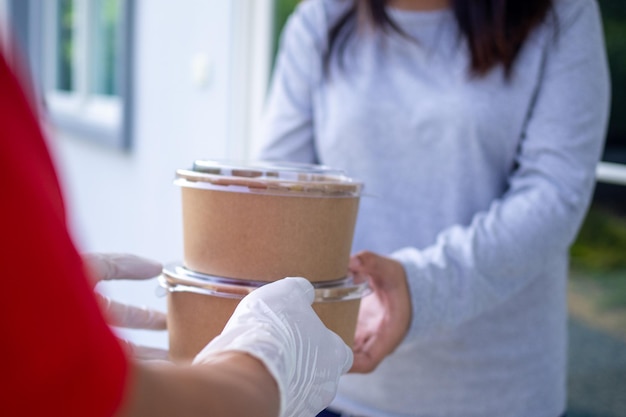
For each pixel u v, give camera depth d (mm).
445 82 1294
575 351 2191
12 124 413
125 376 422
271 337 604
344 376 1385
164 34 3541
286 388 591
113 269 923
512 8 1229
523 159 1279
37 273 391
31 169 410
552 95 1243
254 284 843
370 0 1331
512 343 1317
